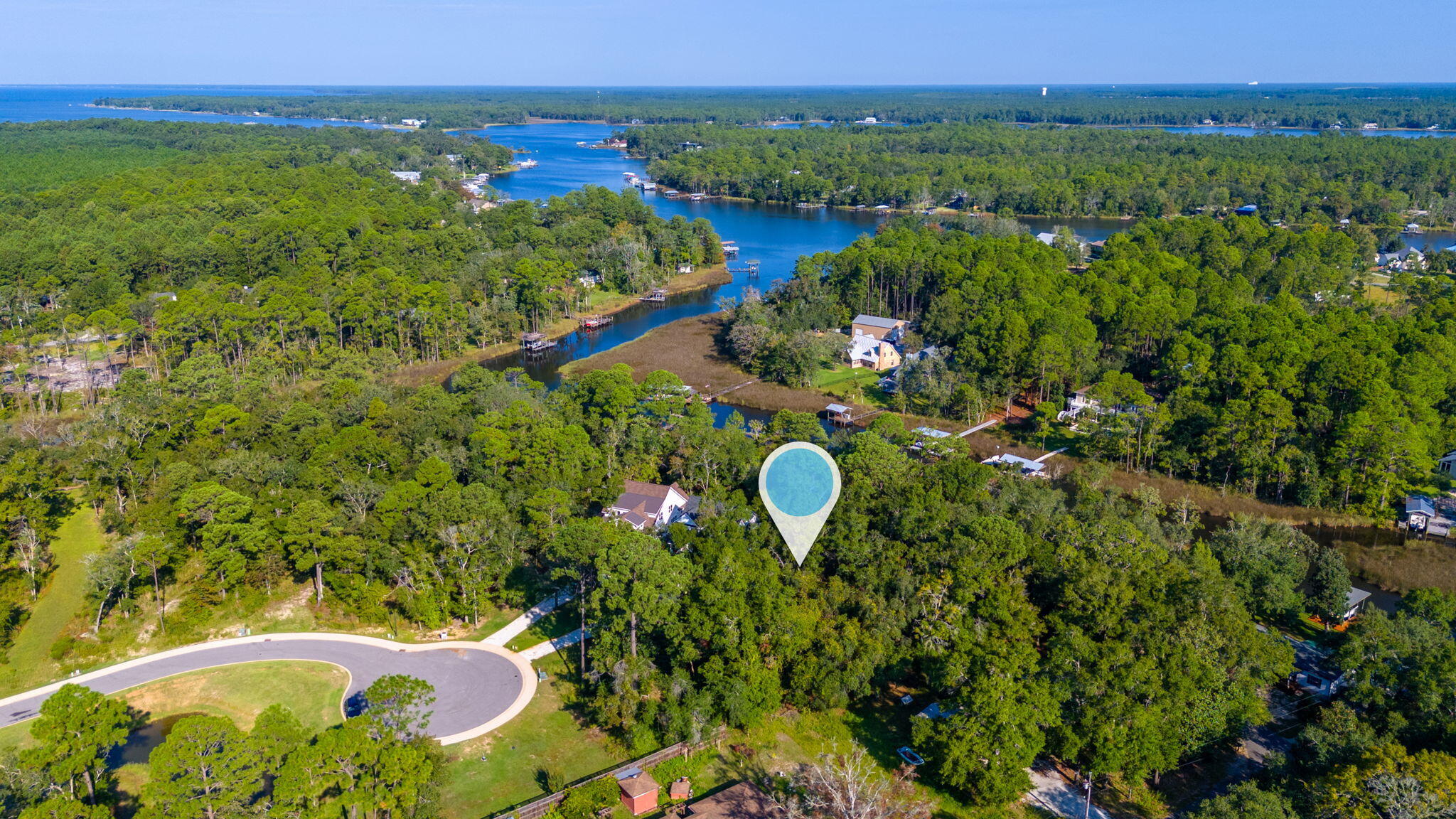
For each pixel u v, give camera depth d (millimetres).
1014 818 64625
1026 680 68125
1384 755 58250
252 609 88938
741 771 69438
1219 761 69750
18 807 57062
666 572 75062
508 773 68125
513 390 132375
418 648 84188
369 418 116938
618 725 72188
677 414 133000
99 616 85125
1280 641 77062
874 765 69938
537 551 97812
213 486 89688
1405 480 113938
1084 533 84562
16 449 112625
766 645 76000
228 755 56625
